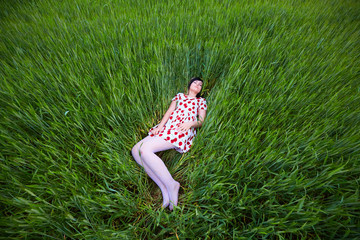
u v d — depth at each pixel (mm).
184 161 1558
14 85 1489
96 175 1280
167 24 2486
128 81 1797
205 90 2125
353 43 2309
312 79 1681
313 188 1019
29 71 1576
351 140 1115
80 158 1211
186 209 1282
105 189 1221
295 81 1598
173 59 2154
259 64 1905
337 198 979
